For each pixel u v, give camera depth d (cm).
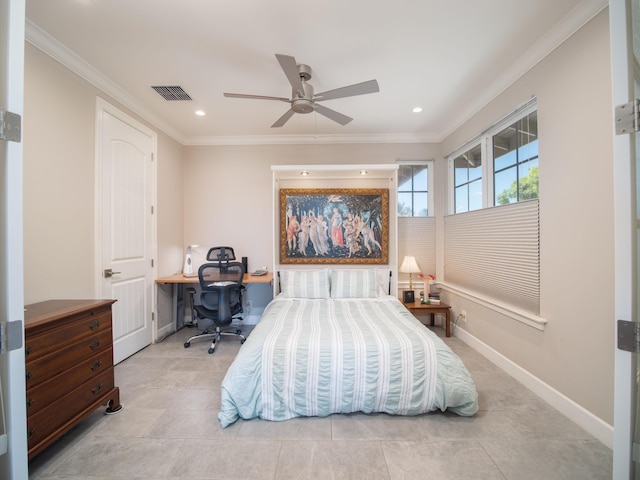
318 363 182
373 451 154
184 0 163
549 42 194
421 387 181
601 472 140
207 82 252
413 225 382
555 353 194
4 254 94
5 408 94
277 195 382
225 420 173
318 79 247
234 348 308
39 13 173
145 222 310
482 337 284
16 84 96
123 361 274
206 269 315
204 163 395
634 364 92
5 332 93
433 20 180
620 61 93
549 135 199
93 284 240
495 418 182
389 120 335
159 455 151
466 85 259
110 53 212
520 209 230
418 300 365
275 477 138
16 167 96
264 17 176
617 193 94
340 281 331
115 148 265
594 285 167
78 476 138
